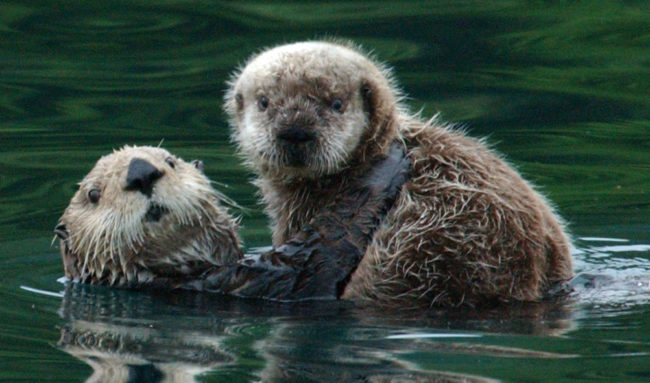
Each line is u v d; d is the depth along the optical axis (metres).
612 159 21.55
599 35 27.95
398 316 13.91
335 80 15.53
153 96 25.09
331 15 29.52
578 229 18.20
